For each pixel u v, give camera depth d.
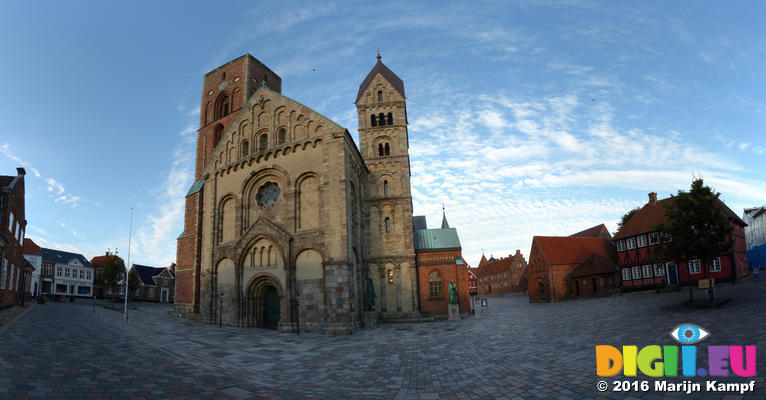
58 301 76.19
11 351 15.71
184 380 14.98
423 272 53.50
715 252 31.62
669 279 54.31
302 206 39.50
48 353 16.55
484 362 19.53
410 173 62.16
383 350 25.05
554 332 27.28
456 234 57.88
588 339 22.62
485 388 14.77
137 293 103.62
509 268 134.00
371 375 18.19
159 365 16.94
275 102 43.69
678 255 32.84
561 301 68.19
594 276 67.81
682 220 32.34
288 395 14.41
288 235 38.22
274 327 38.91
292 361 21.69
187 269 50.62
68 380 12.88
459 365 19.38
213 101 60.84
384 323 45.72
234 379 16.16
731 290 38.41
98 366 15.32
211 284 42.69
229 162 45.50
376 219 52.62
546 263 72.62
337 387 15.98
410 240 51.91
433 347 25.39
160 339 25.88
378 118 57.19
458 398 13.79
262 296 39.94
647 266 57.69
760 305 26.39
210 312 41.94
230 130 46.31
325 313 35.44
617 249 62.91
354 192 42.69
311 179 39.69
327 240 36.81
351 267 37.19
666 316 27.84
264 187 42.91
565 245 76.50
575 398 12.48
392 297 50.59
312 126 40.66
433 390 15.09
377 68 59.41
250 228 40.47
